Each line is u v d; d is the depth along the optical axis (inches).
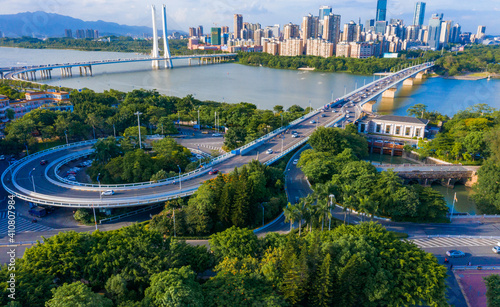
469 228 5103.3
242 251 3612.2
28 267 3221.0
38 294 2847.0
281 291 3127.5
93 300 2672.2
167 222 4813.0
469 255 4375.0
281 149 7824.8
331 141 7224.4
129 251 3417.8
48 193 5669.3
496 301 3171.8
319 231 4197.8
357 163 5930.1
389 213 5221.5
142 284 3280.0
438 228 5103.3
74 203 5319.9
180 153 7130.9
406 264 3304.6
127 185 5935.0
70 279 3348.9
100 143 7096.5
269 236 3929.6
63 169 7180.1
